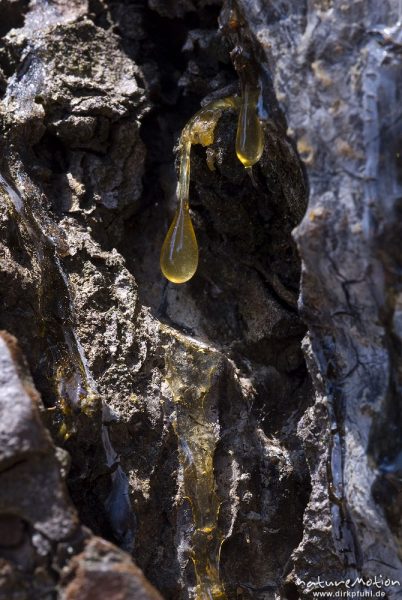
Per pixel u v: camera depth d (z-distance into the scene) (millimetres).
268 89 322
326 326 319
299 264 350
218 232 355
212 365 340
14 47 357
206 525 331
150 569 328
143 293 355
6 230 327
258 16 320
